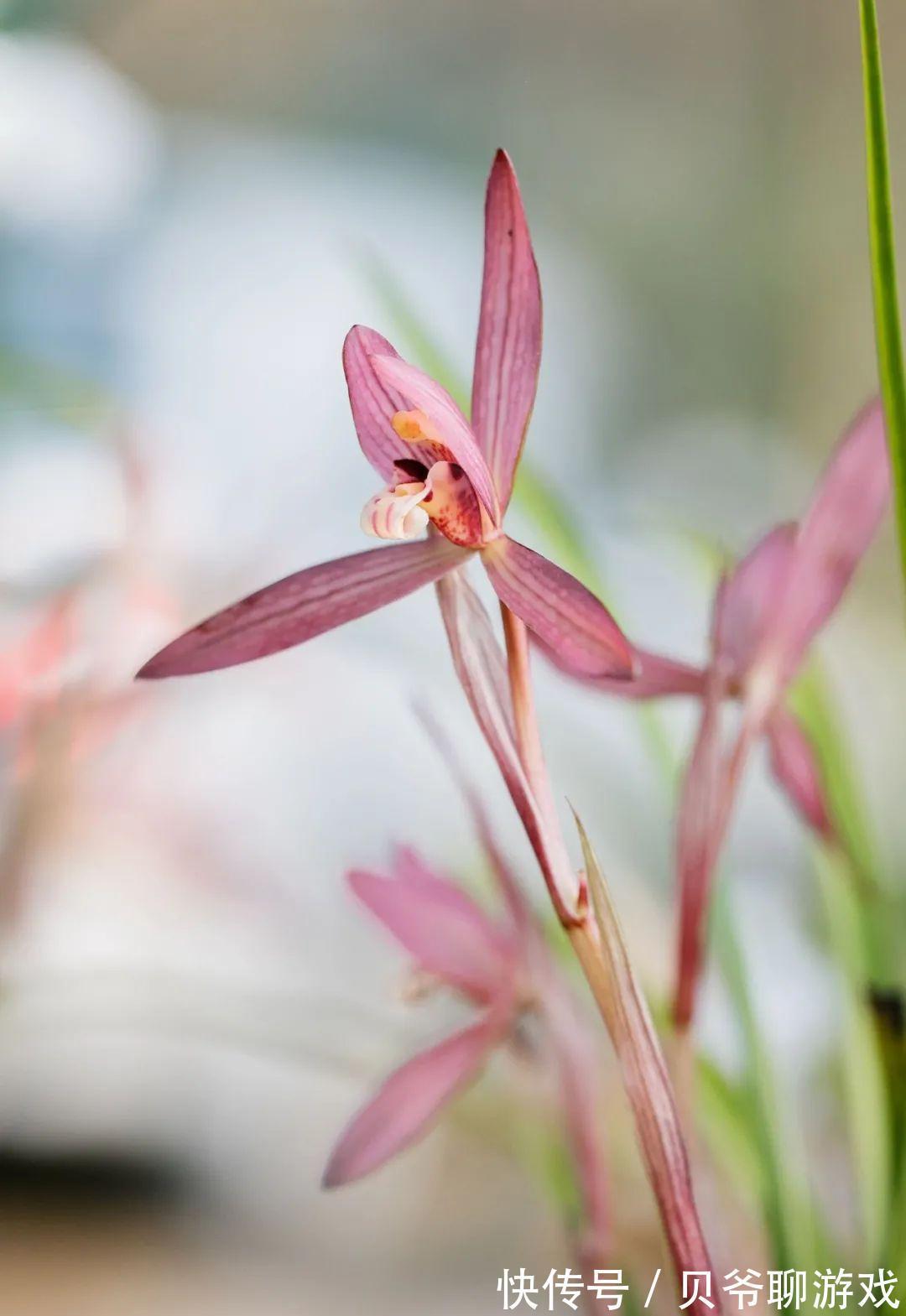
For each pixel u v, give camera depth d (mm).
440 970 321
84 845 557
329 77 1097
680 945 305
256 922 673
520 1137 374
